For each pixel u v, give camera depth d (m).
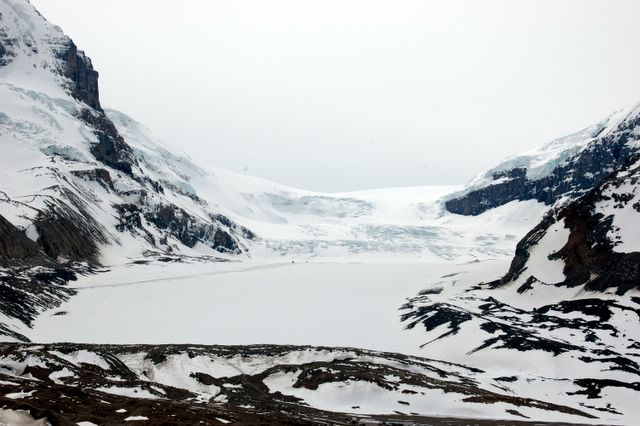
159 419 61.59
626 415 87.44
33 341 120.75
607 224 160.75
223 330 142.50
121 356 101.94
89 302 163.12
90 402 67.44
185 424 60.69
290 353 107.31
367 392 88.62
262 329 144.75
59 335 129.38
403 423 73.06
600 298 144.75
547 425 75.81
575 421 79.94
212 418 64.88
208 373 97.38
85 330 135.38
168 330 139.88
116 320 146.75
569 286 157.75
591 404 93.50
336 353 107.31
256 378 98.00
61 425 56.66
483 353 120.06
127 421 60.28
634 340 121.12
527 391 99.25
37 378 80.81
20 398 64.00
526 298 159.62
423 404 86.06
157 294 180.88
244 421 65.38
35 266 177.88
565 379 104.38
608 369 106.06
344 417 76.56
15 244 178.25
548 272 165.75
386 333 146.00
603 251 155.12
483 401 86.81
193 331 140.12
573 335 127.00
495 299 162.38
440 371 104.19
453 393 89.56
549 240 177.12
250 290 198.12
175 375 94.81
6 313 131.50
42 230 196.62
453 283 195.00
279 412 76.50
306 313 164.88
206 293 187.88
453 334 133.38
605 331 126.56
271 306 173.38
